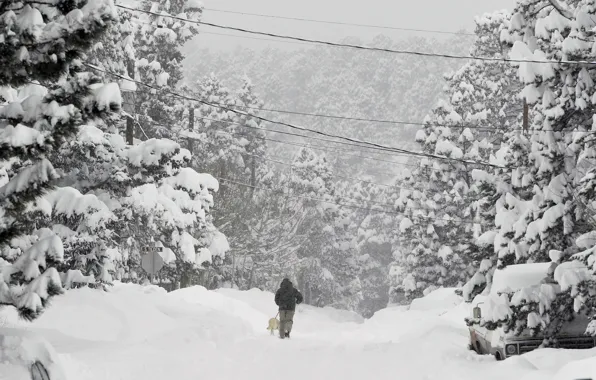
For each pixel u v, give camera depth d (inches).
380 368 799.1
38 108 552.7
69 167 1365.7
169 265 1900.8
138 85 2480.3
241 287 3139.8
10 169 694.5
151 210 1572.3
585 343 885.8
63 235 1256.2
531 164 1212.5
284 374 770.2
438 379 725.9
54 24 539.8
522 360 753.6
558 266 895.7
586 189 908.6
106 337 938.7
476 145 2856.8
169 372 734.5
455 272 2861.7
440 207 2928.2
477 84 3061.0
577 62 1081.4
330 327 1876.2
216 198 2812.5
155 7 2647.6
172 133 2625.5
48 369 509.7
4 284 551.2
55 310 965.8
